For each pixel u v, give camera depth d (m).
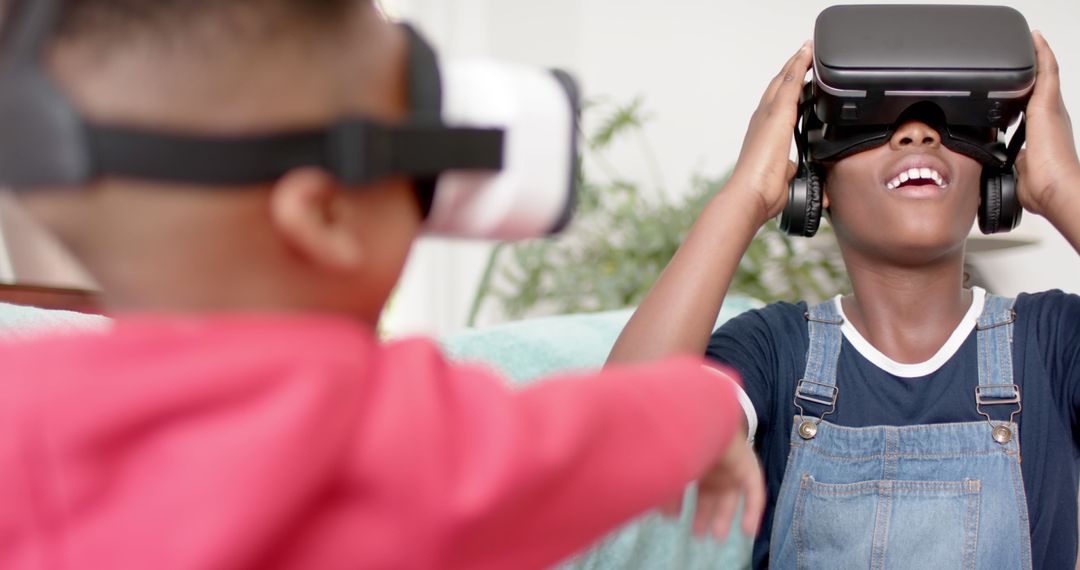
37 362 0.30
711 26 2.27
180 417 0.29
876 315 0.74
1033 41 0.69
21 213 0.37
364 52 0.34
